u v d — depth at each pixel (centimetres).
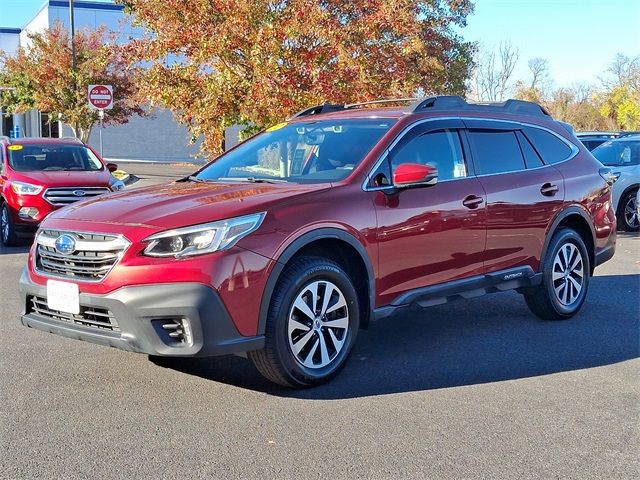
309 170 566
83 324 476
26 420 437
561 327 677
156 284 442
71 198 1141
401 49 1418
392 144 561
